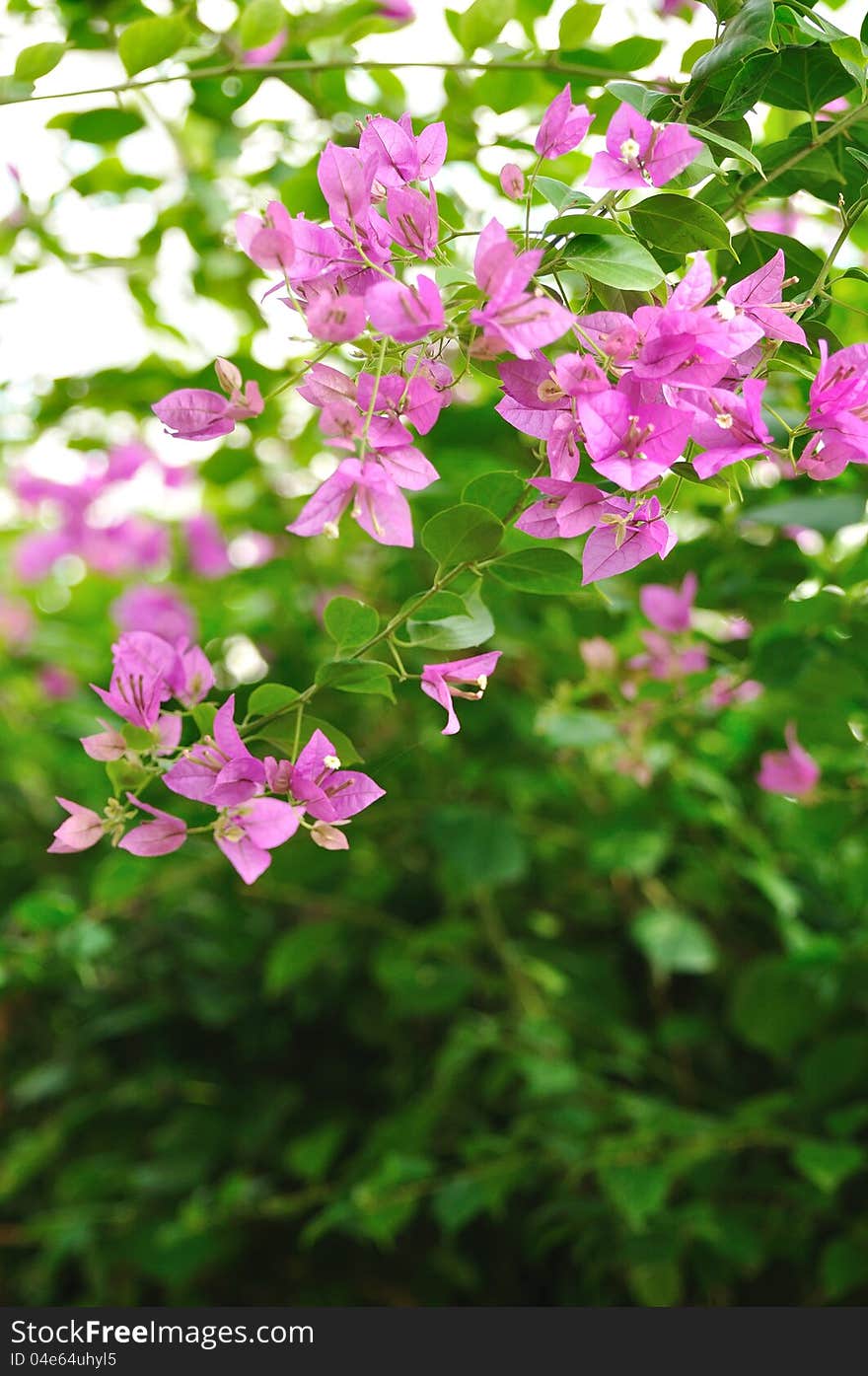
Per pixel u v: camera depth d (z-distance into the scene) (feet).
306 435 6.35
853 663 4.83
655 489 3.70
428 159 3.72
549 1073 5.76
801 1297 6.32
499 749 6.61
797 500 4.74
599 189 3.77
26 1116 7.79
